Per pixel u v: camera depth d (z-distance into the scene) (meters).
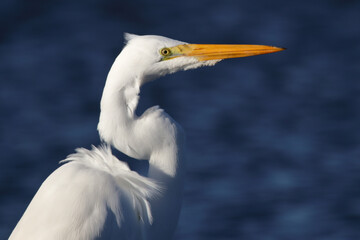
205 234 11.47
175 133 6.54
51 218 5.74
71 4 27.20
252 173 13.75
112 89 6.26
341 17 27.58
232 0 29.61
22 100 17.94
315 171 13.87
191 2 29.00
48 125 16.31
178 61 6.50
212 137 15.69
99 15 26.45
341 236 11.44
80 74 20.25
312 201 12.56
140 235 6.25
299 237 11.38
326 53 23.05
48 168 14.09
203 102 18.20
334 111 17.61
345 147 15.14
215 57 6.66
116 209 5.89
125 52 6.34
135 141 6.38
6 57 21.42
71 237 5.64
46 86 19.08
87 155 6.26
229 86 19.52
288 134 15.95
